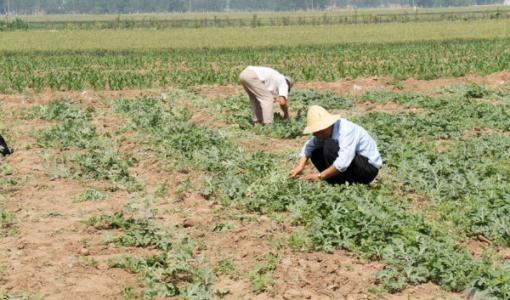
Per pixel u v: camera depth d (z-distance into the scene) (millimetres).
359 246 12359
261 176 16516
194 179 16906
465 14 156000
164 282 11305
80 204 15156
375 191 14773
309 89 31391
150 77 37562
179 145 19484
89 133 21422
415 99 26969
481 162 17703
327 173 14766
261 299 10742
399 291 11000
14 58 57125
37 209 14789
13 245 12555
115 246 12625
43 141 20828
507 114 23453
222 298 10781
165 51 65375
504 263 11789
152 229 13320
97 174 17219
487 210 13578
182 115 25203
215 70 43875
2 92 33406
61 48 71438
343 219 12961
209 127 23375
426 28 96562
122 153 19672
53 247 12484
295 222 13664
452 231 13281
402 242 11914
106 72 43969
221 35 90875
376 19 120375
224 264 11820
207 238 13102
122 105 27000
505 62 41625
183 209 14836
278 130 21500
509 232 12992
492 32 85062
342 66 41312
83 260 11906
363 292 10938
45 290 10805
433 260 11352
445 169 16547
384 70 39875
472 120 22781
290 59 51875
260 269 11523
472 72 38562
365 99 28047
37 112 25672
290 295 10750
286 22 120438
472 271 11094
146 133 22016
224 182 15773
